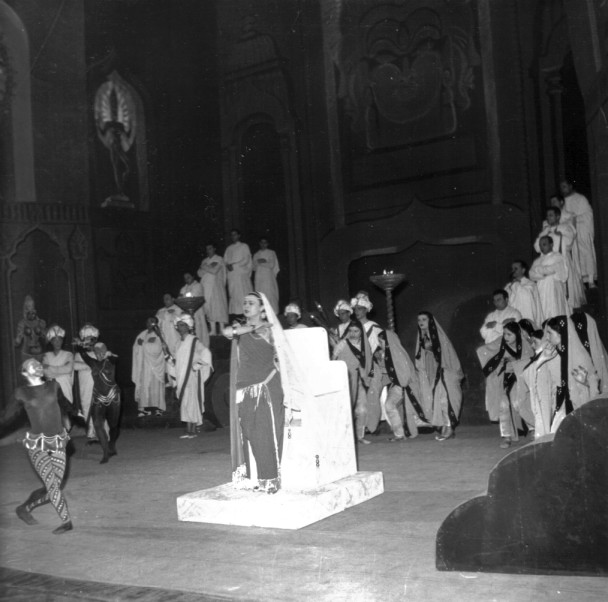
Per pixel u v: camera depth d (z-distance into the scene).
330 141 19.19
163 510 7.04
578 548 4.36
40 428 6.46
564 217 14.11
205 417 14.12
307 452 6.54
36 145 18.31
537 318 13.30
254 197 20.50
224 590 4.60
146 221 19.98
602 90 11.16
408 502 6.59
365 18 18.64
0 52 17.83
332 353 11.13
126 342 19.27
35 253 18.20
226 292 19.55
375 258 18.78
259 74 20.22
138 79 20.09
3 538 6.33
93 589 4.84
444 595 4.21
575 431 4.38
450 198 17.48
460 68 17.36
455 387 10.56
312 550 5.29
